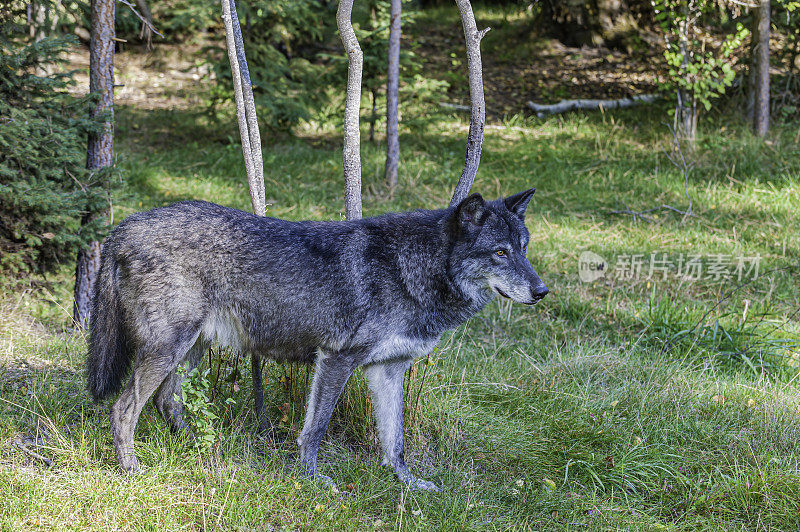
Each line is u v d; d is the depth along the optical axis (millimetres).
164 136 11547
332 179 10398
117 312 3895
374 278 3922
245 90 4617
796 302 7234
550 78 15023
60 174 5719
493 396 5273
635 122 13039
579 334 6570
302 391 4586
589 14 16047
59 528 3277
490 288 4090
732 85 13242
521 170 10836
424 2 19422
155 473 3699
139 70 14305
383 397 4219
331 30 13062
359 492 3951
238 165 10516
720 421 5105
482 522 3844
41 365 4953
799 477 4324
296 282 3893
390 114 9969
